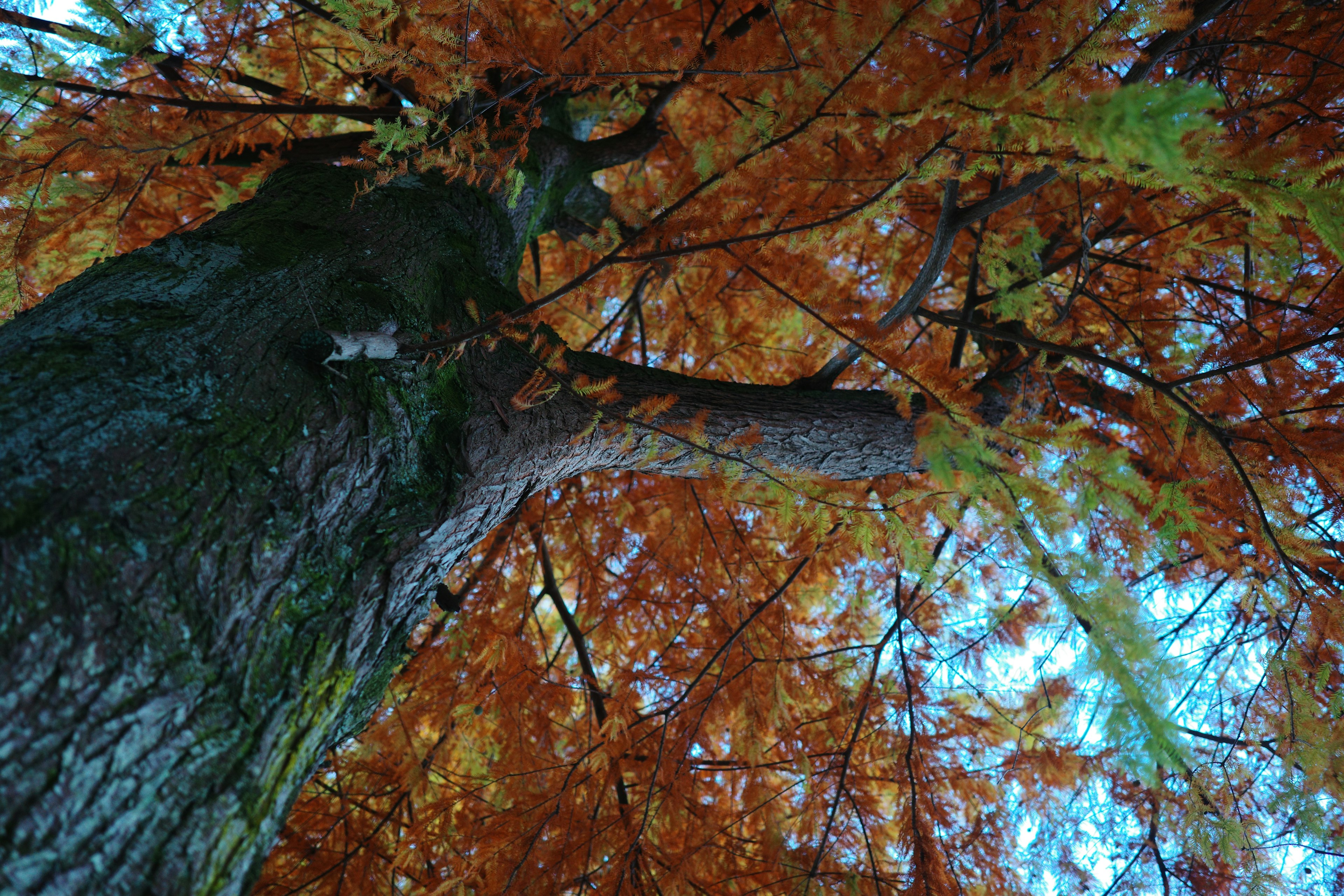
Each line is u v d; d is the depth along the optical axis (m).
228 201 3.08
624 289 4.07
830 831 2.77
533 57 1.70
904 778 3.28
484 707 3.16
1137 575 3.14
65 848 0.75
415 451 1.49
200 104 2.26
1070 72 1.34
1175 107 0.88
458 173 1.97
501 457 1.71
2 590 0.80
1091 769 3.19
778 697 3.08
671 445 2.12
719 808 3.18
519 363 1.95
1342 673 2.36
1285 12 2.20
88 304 1.28
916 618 3.63
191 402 1.13
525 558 3.89
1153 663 1.16
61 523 0.88
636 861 2.71
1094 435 2.91
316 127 3.11
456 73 1.67
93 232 2.59
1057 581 1.33
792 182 1.69
